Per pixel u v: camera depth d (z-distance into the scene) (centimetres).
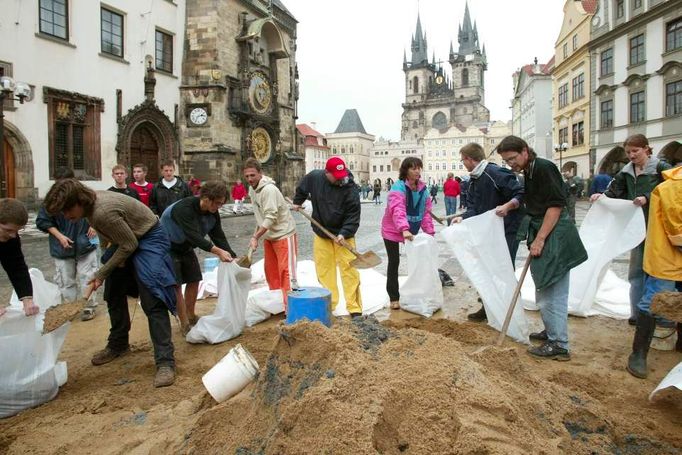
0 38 1722
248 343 510
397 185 643
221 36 2698
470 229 540
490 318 541
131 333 565
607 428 302
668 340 485
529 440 244
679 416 338
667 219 401
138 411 354
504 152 470
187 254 561
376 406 244
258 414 281
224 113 2728
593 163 3688
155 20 2442
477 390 261
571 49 4103
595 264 604
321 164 11238
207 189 514
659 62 2952
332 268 605
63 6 1962
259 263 879
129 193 718
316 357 284
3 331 366
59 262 621
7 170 1805
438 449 234
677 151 2883
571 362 452
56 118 1928
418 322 571
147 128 2439
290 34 3572
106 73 2152
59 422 340
